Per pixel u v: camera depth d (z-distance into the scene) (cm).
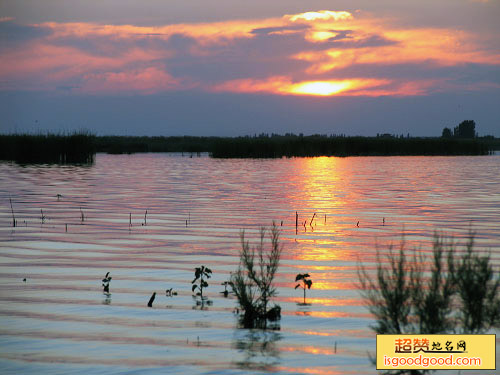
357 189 3619
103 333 994
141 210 2598
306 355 895
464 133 18875
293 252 1683
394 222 2253
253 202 2919
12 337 969
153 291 1264
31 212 2509
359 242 1836
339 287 1284
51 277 1384
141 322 1052
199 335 984
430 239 1880
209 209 2642
